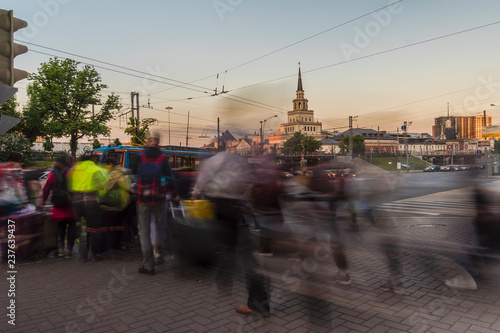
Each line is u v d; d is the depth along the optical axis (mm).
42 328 3213
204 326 3238
